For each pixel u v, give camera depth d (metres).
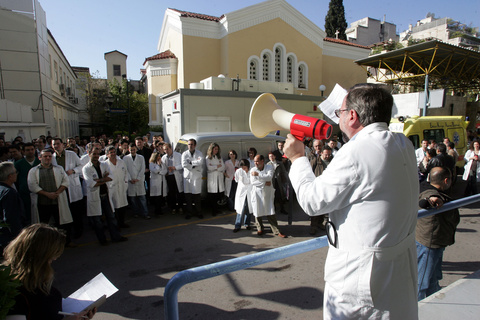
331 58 19.50
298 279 4.05
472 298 2.39
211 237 5.67
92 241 5.59
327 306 1.27
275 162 6.92
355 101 1.25
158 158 7.02
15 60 13.97
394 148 1.14
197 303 3.55
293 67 17.47
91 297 1.79
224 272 1.44
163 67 16.69
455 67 15.37
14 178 3.76
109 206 5.40
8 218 3.53
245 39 15.75
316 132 1.24
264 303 3.53
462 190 9.24
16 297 1.47
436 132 9.21
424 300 2.39
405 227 1.16
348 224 1.16
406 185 1.14
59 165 5.18
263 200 5.51
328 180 1.14
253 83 10.24
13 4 13.72
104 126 28.34
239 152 7.41
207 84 9.76
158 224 6.50
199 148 7.01
